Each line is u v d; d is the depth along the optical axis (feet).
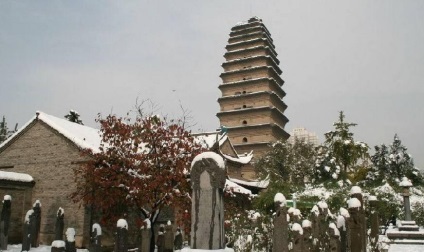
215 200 34.01
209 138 149.59
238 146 241.14
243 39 276.21
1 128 201.05
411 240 70.85
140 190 67.41
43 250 74.79
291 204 87.97
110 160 71.87
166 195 69.15
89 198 71.41
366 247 60.64
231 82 262.26
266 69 258.98
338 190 104.17
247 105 255.70
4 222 73.77
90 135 106.01
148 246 63.52
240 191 106.83
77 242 86.94
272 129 241.55
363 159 145.38
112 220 71.87
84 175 72.84
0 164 102.47
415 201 111.24
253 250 64.49
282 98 282.56
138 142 71.82
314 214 58.75
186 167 70.28
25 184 95.14
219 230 33.60
